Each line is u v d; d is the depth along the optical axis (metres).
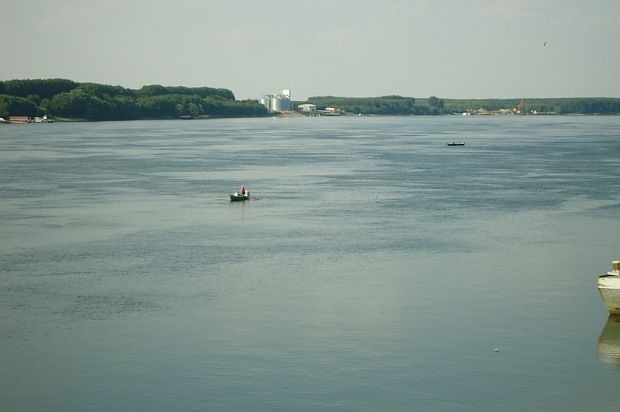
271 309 91.50
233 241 124.56
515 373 75.44
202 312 90.50
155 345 81.25
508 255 115.25
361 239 125.50
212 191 180.12
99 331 84.88
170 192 178.38
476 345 81.50
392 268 108.38
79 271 106.94
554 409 69.31
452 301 94.44
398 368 76.19
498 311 91.12
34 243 123.12
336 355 79.00
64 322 87.38
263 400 70.31
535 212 148.75
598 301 94.75
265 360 77.75
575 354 79.56
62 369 76.06
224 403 69.88
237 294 96.94
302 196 171.50
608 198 165.25
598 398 71.06
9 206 157.00
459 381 73.75
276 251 117.88
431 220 141.12
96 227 135.50
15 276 104.50
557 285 100.75
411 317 89.06
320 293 97.31
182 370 75.75
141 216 146.25
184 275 104.88
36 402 70.38
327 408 69.00
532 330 85.50
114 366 76.62
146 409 69.06
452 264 110.38
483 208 153.62
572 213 147.50
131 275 104.88
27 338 83.00
